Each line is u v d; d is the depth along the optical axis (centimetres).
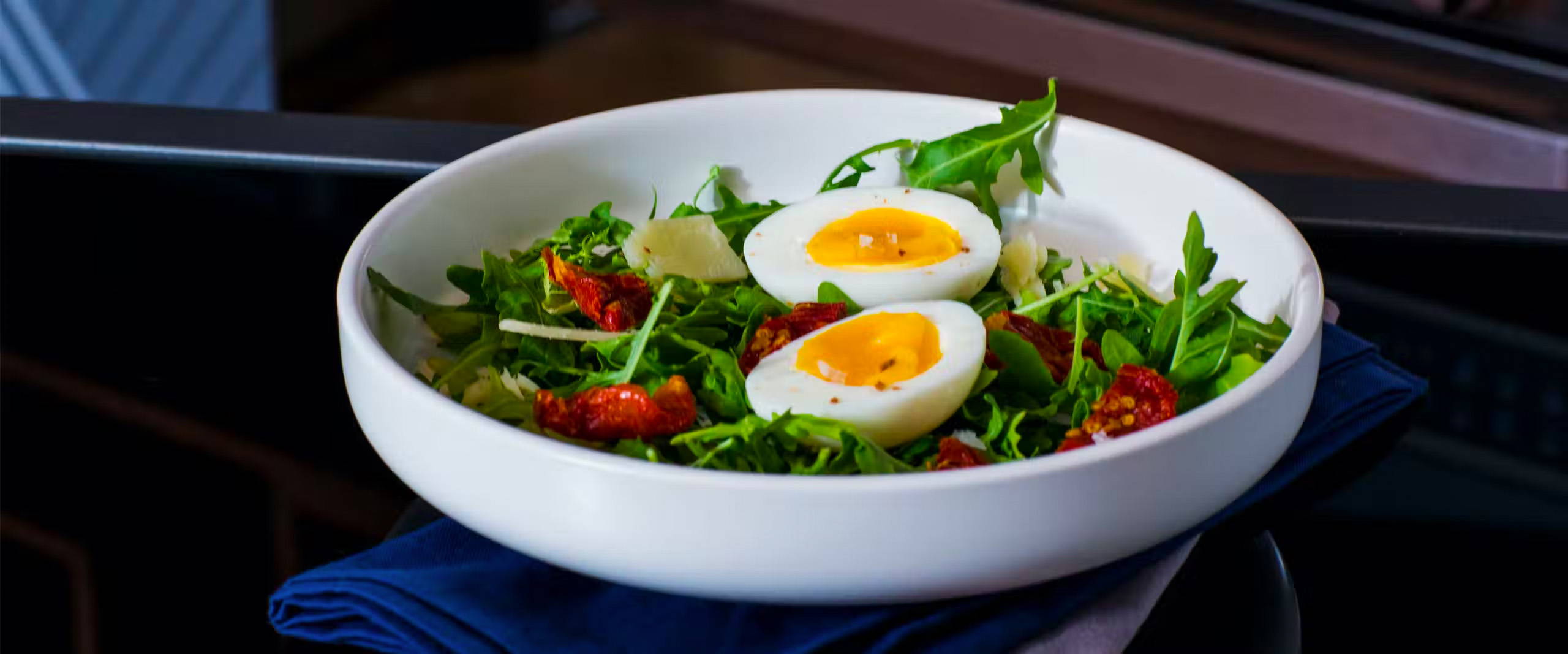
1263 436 46
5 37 99
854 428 48
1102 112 108
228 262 59
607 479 44
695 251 57
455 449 45
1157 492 45
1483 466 54
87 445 53
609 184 59
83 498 52
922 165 59
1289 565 50
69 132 65
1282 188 63
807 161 60
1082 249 59
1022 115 58
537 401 50
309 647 48
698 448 48
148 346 57
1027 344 51
